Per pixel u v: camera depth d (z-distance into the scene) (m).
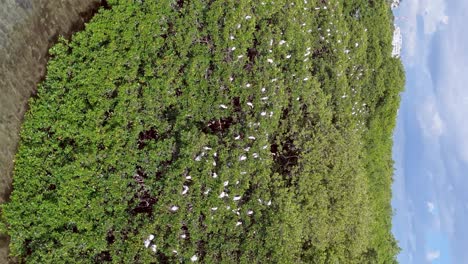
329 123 22.64
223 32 19.36
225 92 19.66
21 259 15.91
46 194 16.27
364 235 24.44
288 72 21.47
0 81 15.03
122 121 17.92
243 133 19.47
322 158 21.80
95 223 17.03
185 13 19.05
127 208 17.73
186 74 18.98
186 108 19.00
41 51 16.50
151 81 18.27
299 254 20.67
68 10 17.22
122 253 17.08
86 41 17.62
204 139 18.39
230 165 18.81
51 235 16.12
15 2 15.20
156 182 17.78
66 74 17.08
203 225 18.36
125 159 17.67
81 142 17.00
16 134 15.92
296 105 21.58
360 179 23.73
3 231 15.49
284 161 21.41
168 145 18.17
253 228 18.98
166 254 17.41
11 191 15.81
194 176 18.03
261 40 20.62
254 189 19.50
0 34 14.83
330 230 22.05
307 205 20.70
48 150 16.47
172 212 17.81
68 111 16.81
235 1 19.73
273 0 21.03
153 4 18.48
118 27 18.16
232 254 18.70
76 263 16.41
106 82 17.59
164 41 18.97
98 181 17.16
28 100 16.23
